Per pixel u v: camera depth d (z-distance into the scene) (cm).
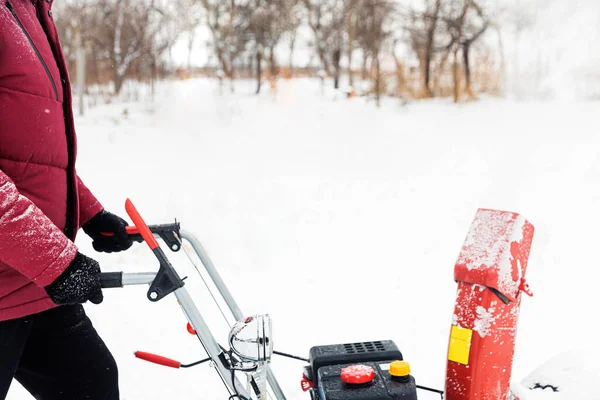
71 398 228
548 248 618
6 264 192
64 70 216
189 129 1986
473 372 223
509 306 222
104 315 465
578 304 479
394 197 883
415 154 1346
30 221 178
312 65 4003
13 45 191
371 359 230
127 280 199
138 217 203
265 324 205
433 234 686
